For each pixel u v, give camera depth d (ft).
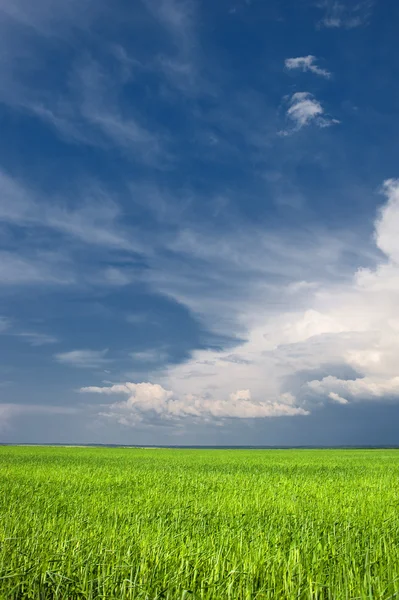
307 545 25.59
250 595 18.47
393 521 33.73
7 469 90.38
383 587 18.94
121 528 30.25
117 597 18.71
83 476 74.79
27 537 26.50
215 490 56.80
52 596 19.53
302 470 96.78
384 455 196.85
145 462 124.67
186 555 22.66
